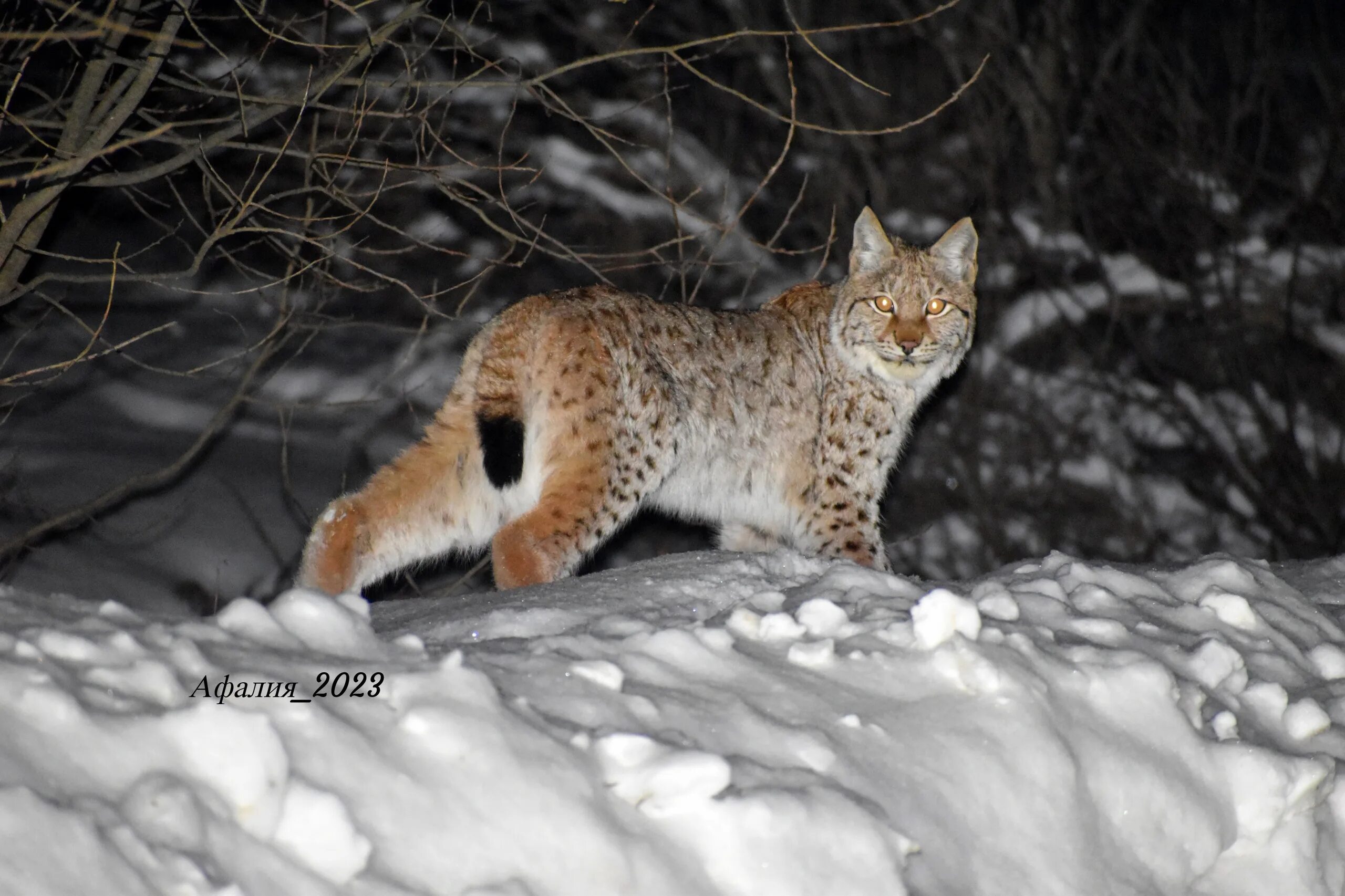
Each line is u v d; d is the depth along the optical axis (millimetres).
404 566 9758
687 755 4691
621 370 10055
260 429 17125
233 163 17516
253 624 5113
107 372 17609
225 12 15406
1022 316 21922
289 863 4078
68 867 3672
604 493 9961
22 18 11469
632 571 8234
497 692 4852
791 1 22438
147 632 4910
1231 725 6199
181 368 18094
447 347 19500
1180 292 22266
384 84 10734
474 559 14375
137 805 3947
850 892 4656
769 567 8414
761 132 23109
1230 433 21797
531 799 4492
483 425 9750
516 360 9836
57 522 12500
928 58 22891
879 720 5484
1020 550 21141
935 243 11422
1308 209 22922
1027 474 21562
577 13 21906
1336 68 23516
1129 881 5492
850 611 6641
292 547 14438
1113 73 24031
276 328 13047
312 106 10750
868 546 11555
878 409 11445
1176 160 23000
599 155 21328
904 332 10977
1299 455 21625
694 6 23109
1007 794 5375
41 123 10109
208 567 13852
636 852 4504
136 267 20078
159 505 14688
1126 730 5879
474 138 20375
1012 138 23359
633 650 5695
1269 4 23938
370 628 5410
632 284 20594
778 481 11422
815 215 22188
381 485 9594
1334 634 7715
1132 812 5672
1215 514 22062
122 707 4281
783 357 11234
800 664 5809
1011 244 22375
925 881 4906
